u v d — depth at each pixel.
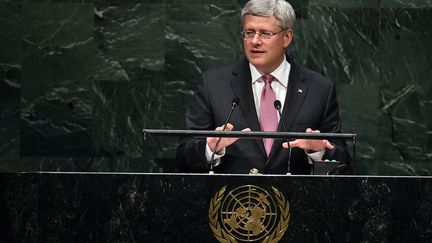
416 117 21.34
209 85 15.32
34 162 21.34
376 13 21.27
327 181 10.80
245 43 14.92
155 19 21.31
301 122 14.94
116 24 21.31
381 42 21.30
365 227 10.77
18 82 21.28
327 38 21.28
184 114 21.34
